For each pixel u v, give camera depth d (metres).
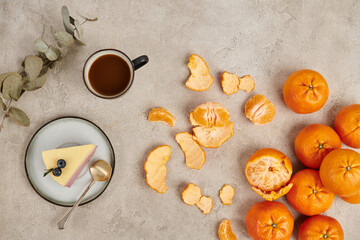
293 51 0.79
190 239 0.76
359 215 0.78
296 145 0.74
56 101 0.74
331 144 0.71
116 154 0.75
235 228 0.76
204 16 0.77
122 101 0.75
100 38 0.75
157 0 0.77
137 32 0.76
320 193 0.71
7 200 0.73
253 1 0.78
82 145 0.71
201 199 0.75
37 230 0.73
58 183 0.72
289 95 0.73
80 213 0.74
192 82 0.76
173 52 0.77
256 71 0.78
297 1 0.79
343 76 0.79
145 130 0.76
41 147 0.72
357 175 0.67
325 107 0.79
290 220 0.71
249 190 0.77
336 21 0.80
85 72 0.69
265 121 0.76
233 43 0.78
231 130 0.75
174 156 0.76
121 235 0.75
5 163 0.73
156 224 0.75
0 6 0.74
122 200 0.75
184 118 0.77
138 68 0.71
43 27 0.75
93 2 0.75
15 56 0.74
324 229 0.71
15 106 0.73
